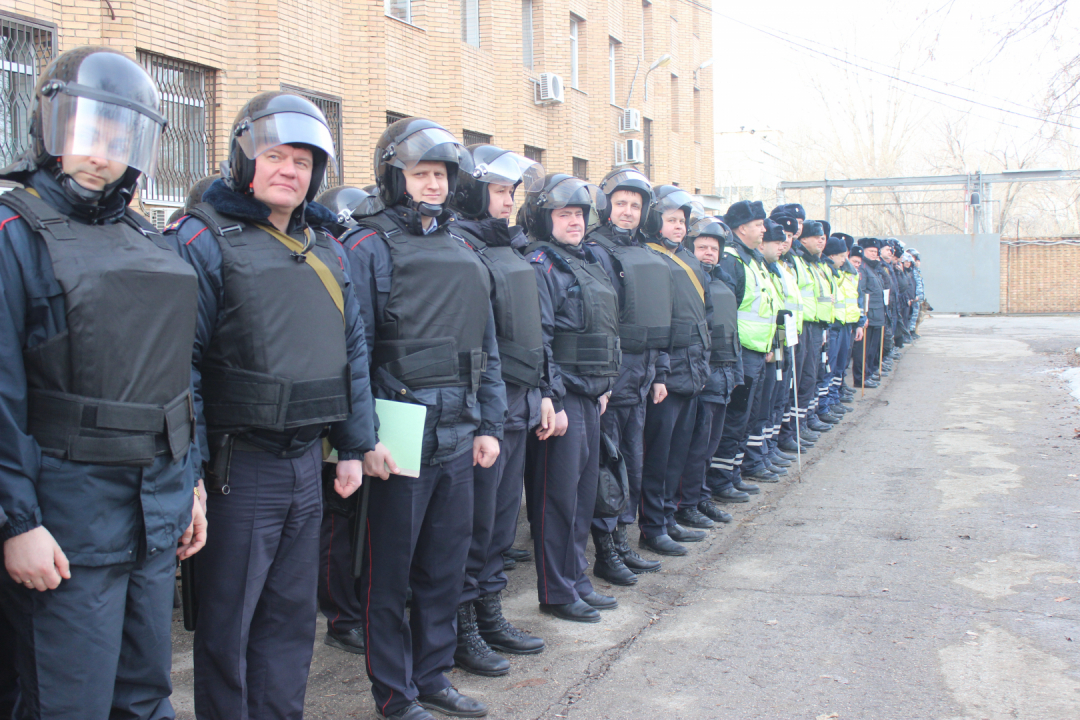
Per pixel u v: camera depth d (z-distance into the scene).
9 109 7.14
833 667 3.96
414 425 3.17
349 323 2.94
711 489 7.04
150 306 2.26
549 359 4.25
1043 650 4.09
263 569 2.74
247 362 2.61
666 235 5.62
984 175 28.56
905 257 18.58
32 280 2.13
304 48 10.08
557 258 4.44
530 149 16.27
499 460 3.94
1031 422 10.30
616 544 5.31
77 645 2.21
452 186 3.45
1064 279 30.86
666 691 3.75
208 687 2.76
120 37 7.91
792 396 8.95
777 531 6.18
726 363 6.19
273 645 2.86
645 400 5.23
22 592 2.21
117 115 2.21
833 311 10.31
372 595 3.39
